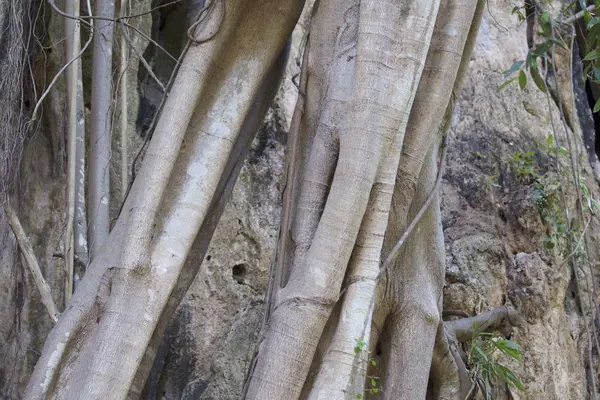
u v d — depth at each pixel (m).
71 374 4.10
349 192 4.20
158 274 4.18
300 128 4.77
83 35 6.55
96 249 5.59
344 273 4.16
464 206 8.02
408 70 4.41
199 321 6.26
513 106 8.92
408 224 4.88
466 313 6.84
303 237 4.44
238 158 4.91
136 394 4.39
